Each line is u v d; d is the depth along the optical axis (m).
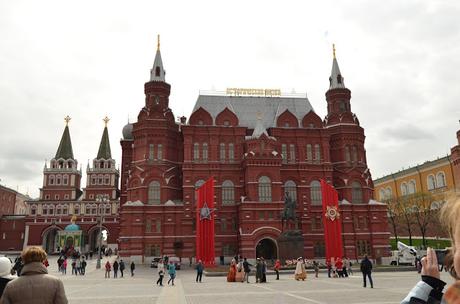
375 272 58.38
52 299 7.47
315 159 88.81
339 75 96.38
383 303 24.84
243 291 33.97
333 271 50.62
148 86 90.12
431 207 103.75
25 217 134.00
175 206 80.81
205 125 87.44
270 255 79.62
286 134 89.12
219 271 59.81
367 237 83.94
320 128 90.56
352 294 30.03
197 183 83.06
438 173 112.69
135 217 79.38
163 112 87.00
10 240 133.00
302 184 85.94
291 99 97.88
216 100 93.44
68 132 149.38
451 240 3.40
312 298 27.84
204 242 72.06
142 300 28.88
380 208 85.75
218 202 82.62
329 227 71.88
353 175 88.19
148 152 84.00
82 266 61.72
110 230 134.38
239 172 84.94
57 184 140.75
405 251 74.56
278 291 33.25
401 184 130.38
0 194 150.75
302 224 83.56
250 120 93.25
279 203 78.12
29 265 7.71
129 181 84.19
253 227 76.12
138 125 85.88
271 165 80.81
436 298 4.01
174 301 27.94
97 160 143.50
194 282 45.53
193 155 84.81
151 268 71.94
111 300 29.00
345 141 90.56
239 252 78.06
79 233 126.12
